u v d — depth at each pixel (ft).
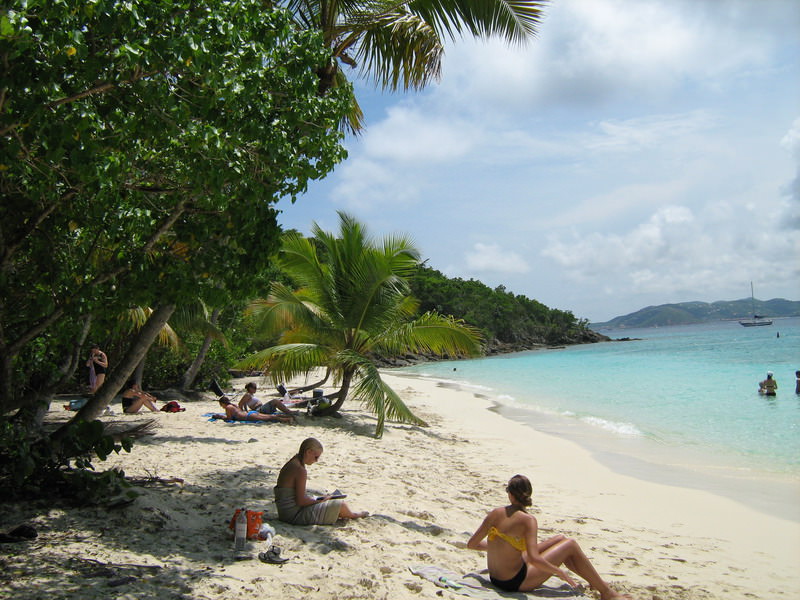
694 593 17.54
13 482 19.33
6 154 13.38
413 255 50.75
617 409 66.80
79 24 13.56
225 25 16.43
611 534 23.86
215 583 14.42
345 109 20.74
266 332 50.29
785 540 23.59
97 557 15.39
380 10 37.42
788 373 105.50
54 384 22.72
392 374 152.35
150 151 20.03
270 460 30.58
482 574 17.20
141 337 22.98
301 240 48.96
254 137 17.67
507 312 324.39
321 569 16.10
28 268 20.24
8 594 12.84
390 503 24.64
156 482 23.61
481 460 38.63
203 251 19.65
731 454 41.63
